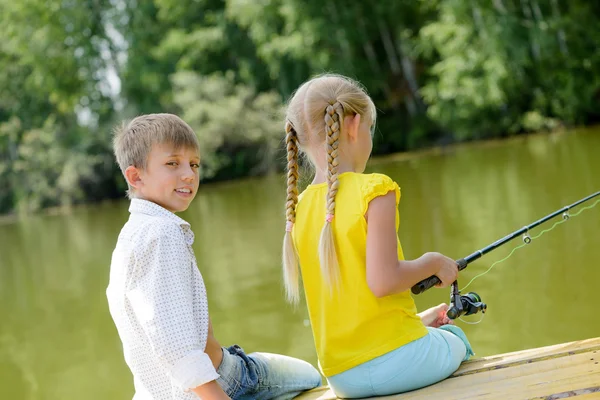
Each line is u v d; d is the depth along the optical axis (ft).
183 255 8.60
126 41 111.14
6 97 114.32
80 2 109.50
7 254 56.59
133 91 110.11
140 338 8.74
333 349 9.38
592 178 41.73
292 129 9.78
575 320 19.57
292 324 23.70
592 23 84.58
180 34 105.81
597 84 82.64
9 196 106.83
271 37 100.53
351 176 9.14
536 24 84.43
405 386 9.16
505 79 85.46
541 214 33.12
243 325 23.99
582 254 24.91
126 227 8.93
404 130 100.73
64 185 100.89
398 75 103.40
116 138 9.45
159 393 8.84
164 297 8.34
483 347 18.67
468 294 10.17
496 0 87.20
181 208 9.32
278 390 10.11
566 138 72.28
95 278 39.04
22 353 26.45
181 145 9.12
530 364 9.26
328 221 9.04
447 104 90.79
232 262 34.47
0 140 109.40
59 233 67.15
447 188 47.44
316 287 9.53
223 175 98.37
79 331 28.55
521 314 20.45
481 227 32.42
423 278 9.07
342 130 9.29
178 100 98.37
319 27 98.43
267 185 79.97
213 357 9.35
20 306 34.78
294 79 102.06
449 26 88.84
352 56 101.60
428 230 33.76
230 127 95.09
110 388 21.63
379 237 8.72
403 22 101.86
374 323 9.13
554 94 84.69
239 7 100.07
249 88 102.06
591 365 8.87
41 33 108.99
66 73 109.29
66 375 23.30
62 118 109.29
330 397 9.92
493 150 72.43
